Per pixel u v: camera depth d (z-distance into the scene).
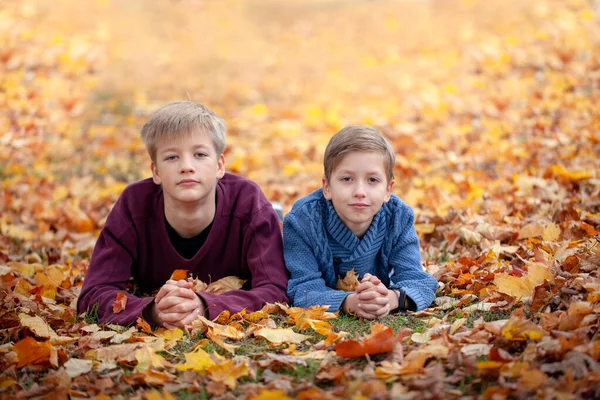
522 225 4.09
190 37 11.16
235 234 3.42
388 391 2.26
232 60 10.25
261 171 6.34
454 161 5.80
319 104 8.42
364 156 3.11
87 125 7.57
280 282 3.29
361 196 3.10
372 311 2.99
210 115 3.28
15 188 5.84
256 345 2.80
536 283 2.98
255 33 11.68
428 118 7.30
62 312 3.23
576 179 4.65
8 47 9.10
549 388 2.14
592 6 9.54
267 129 7.63
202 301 3.05
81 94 8.34
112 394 2.41
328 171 3.23
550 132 6.04
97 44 10.01
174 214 3.30
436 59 9.35
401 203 3.40
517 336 2.47
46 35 9.82
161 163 3.17
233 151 6.92
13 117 7.36
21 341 2.62
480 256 3.62
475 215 4.37
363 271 3.37
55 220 5.16
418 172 5.80
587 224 3.67
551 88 7.21
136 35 10.88
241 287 3.44
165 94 8.79
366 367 2.47
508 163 5.51
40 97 7.93
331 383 2.41
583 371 2.21
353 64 9.89
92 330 2.94
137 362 2.63
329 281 3.37
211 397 2.37
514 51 8.55
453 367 2.40
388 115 7.64
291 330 2.83
